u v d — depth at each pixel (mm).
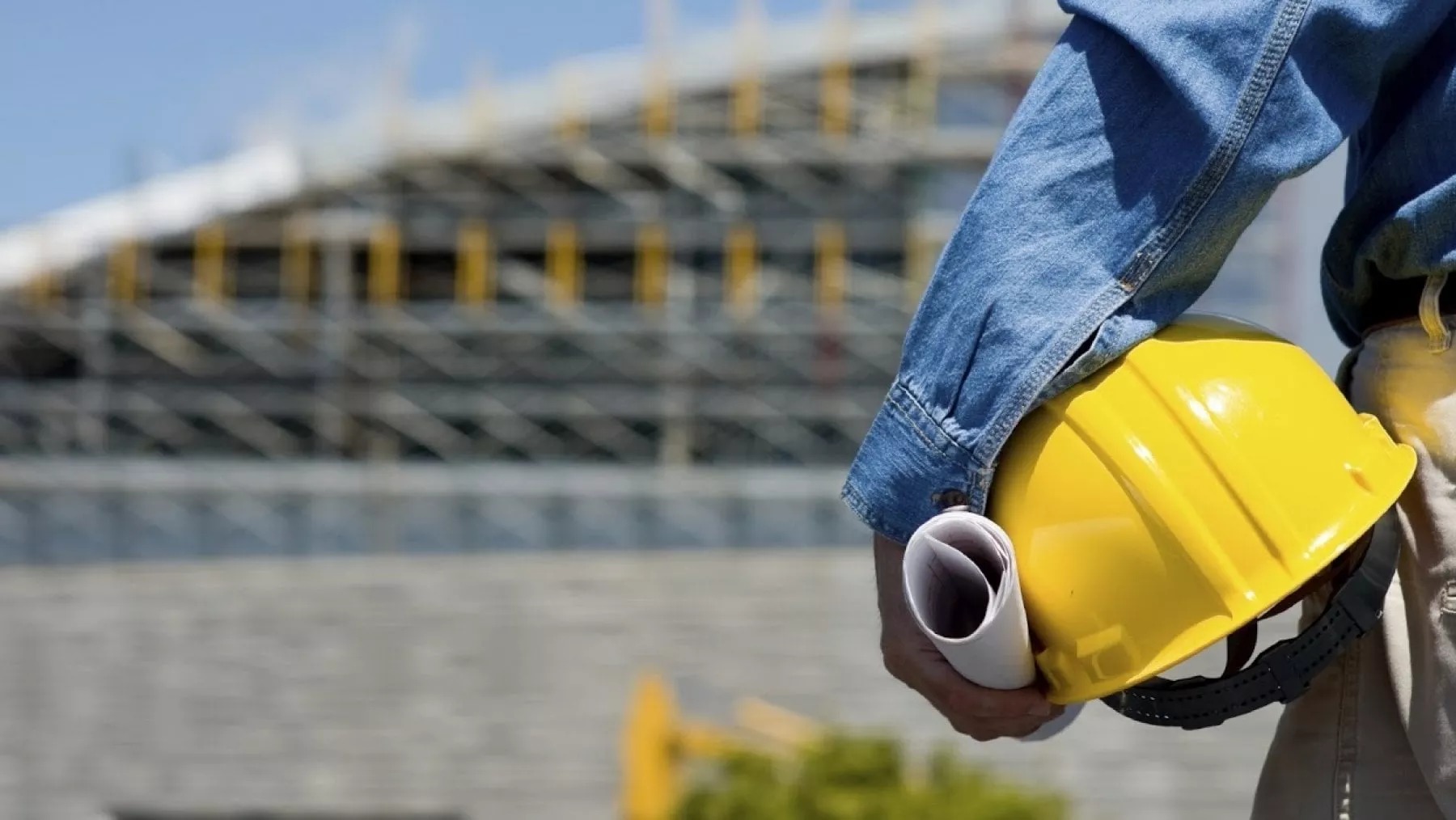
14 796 14758
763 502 17391
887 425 1166
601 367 22656
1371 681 1223
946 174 22453
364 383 22703
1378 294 1246
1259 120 1088
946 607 1161
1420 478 1193
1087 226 1112
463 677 14789
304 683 14852
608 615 14805
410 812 14656
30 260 21938
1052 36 22219
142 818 14797
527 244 22844
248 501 17781
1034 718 1168
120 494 17984
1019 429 1152
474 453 22969
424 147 22234
